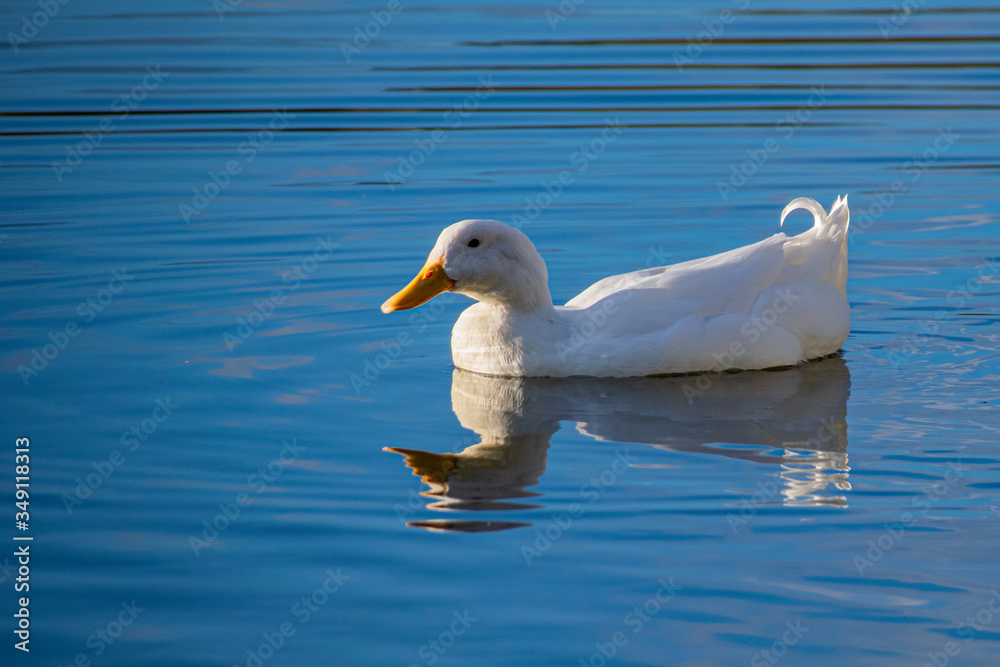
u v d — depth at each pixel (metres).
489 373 9.65
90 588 6.27
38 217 13.27
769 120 17.05
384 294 11.40
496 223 9.38
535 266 9.47
